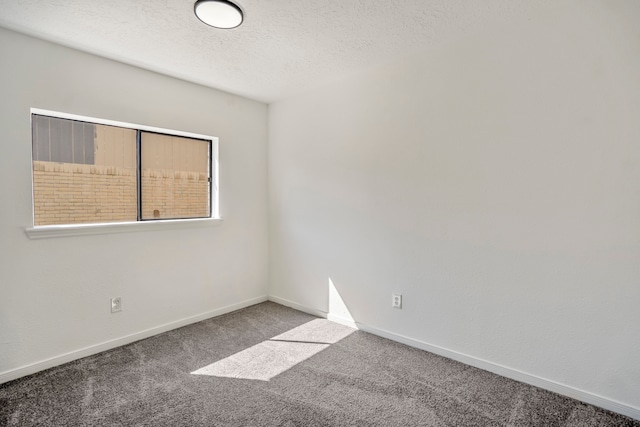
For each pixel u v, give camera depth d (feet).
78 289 7.92
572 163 6.29
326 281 10.61
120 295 8.64
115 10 6.13
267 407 6.15
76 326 7.91
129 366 7.61
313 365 7.69
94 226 8.02
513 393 6.60
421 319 8.48
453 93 7.68
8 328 6.97
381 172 9.08
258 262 12.19
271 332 9.58
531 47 6.61
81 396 6.45
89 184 8.37
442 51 7.79
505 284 7.15
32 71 7.11
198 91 10.13
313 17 6.47
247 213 11.73
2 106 6.77
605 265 6.05
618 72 5.79
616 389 6.02
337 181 10.15
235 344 8.79
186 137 10.28
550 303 6.63
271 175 12.20
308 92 10.80
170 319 9.71
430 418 5.88
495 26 6.97
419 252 8.43
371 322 9.52
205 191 10.80
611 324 6.03
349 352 8.34
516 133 6.88
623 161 5.82
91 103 7.95
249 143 11.68
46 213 7.73
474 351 7.64
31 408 6.07
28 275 7.20
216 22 6.46
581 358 6.34
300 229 11.30
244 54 8.10
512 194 6.98
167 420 5.78
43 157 7.64
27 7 5.99
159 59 8.31
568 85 6.26
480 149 7.36
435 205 8.10
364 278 9.61
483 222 7.39
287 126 11.55
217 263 10.87
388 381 7.03
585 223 6.20
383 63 8.77
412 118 8.39
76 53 7.70
